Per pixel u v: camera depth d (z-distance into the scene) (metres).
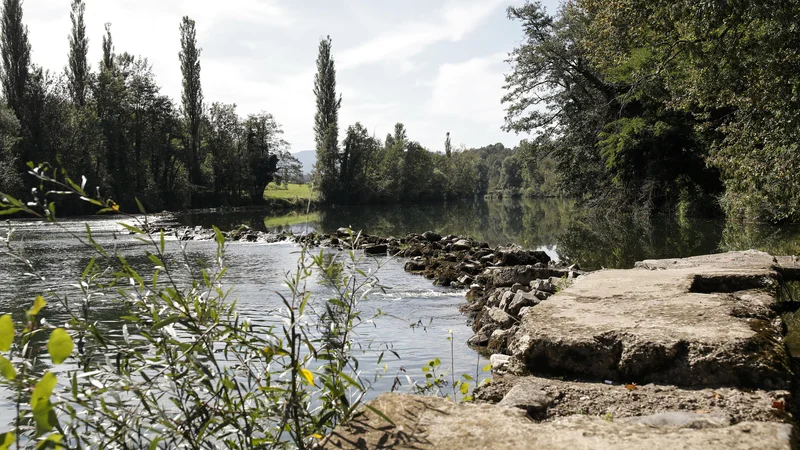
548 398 3.64
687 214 31.77
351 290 3.54
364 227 37.38
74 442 2.75
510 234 30.36
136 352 2.69
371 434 2.44
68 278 14.65
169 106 62.09
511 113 39.56
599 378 4.08
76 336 2.73
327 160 72.38
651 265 9.33
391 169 85.62
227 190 72.38
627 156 33.94
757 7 12.93
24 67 48.22
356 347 7.54
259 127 75.25
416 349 7.49
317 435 2.56
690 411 3.26
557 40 36.66
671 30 15.72
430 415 2.62
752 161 14.30
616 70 30.11
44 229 31.16
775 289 6.22
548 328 4.50
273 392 2.81
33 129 47.91
